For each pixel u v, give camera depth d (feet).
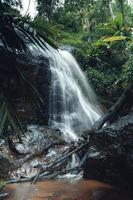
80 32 77.20
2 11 15.31
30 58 39.32
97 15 85.46
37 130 34.53
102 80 52.95
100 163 23.32
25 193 21.11
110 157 22.81
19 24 14.92
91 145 24.82
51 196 20.24
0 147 29.14
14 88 16.47
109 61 58.70
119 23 67.31
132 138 22.18
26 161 28.19
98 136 24.23
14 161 27.99
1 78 15.34
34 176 24.31
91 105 50.98
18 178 24.81
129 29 67.82
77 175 25.14
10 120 14.71
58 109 43.80
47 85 41.68
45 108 40.81
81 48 61.11
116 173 22.44
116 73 56.65
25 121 36.32
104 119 28.09
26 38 16.05
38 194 20.79
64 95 45.60
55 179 24.40
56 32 15.53
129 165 21.56
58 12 74.18
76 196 20.21
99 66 57.52
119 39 58.80
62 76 46.70
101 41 59.11
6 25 14.96
